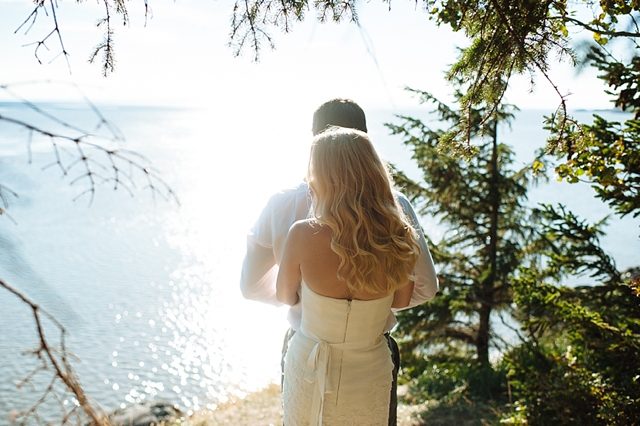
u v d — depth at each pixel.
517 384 4.34
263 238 1.98
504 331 9.97
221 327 19.84
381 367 1.87
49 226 37.38
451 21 1.95
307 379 1.82
